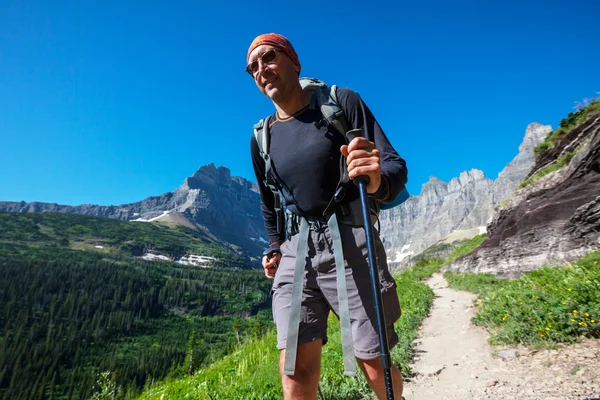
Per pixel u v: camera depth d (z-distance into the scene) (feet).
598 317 15.57
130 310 610.24
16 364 385.29
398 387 5.88
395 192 5.07
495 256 54.29
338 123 5.90
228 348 36.96
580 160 44.88
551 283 22.06
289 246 6.54
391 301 5.83
